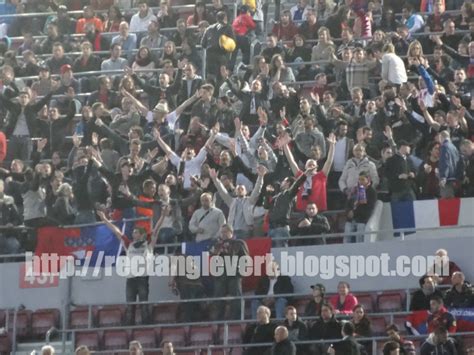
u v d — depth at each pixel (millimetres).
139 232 72500
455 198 72062
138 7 90375
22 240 75438
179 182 73875
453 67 79188
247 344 67125
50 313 73938
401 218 72375
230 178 73688
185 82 80188
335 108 75438
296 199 72625
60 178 75625
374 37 80625
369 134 73562
